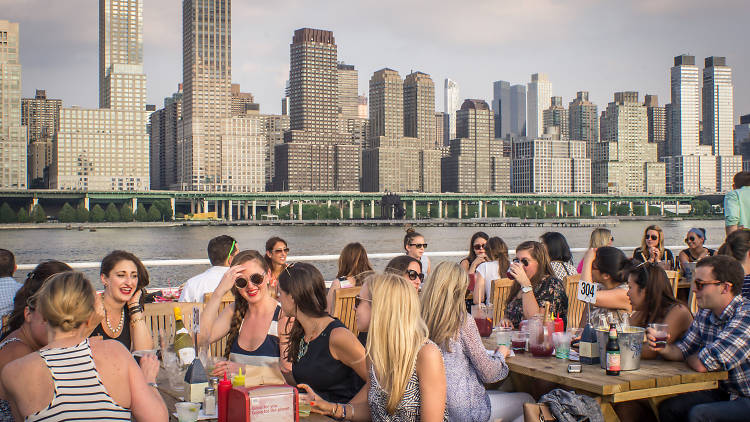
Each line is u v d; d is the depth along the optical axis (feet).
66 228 602.03
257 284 15.57
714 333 15.47
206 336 15.66
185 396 13.30
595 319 15.64
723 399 15.84
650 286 16.96
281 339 15.05
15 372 10.23
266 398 11.39
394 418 12.41
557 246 24.38
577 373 14.75
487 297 26.03
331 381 14.14
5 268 20.33
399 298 12.17
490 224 643.45
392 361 12.14
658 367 15.34
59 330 10.48
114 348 10.73
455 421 14.37
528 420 13.41
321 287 14.25
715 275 15.38
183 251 305.12
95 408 10.30
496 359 15.35
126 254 15.65
